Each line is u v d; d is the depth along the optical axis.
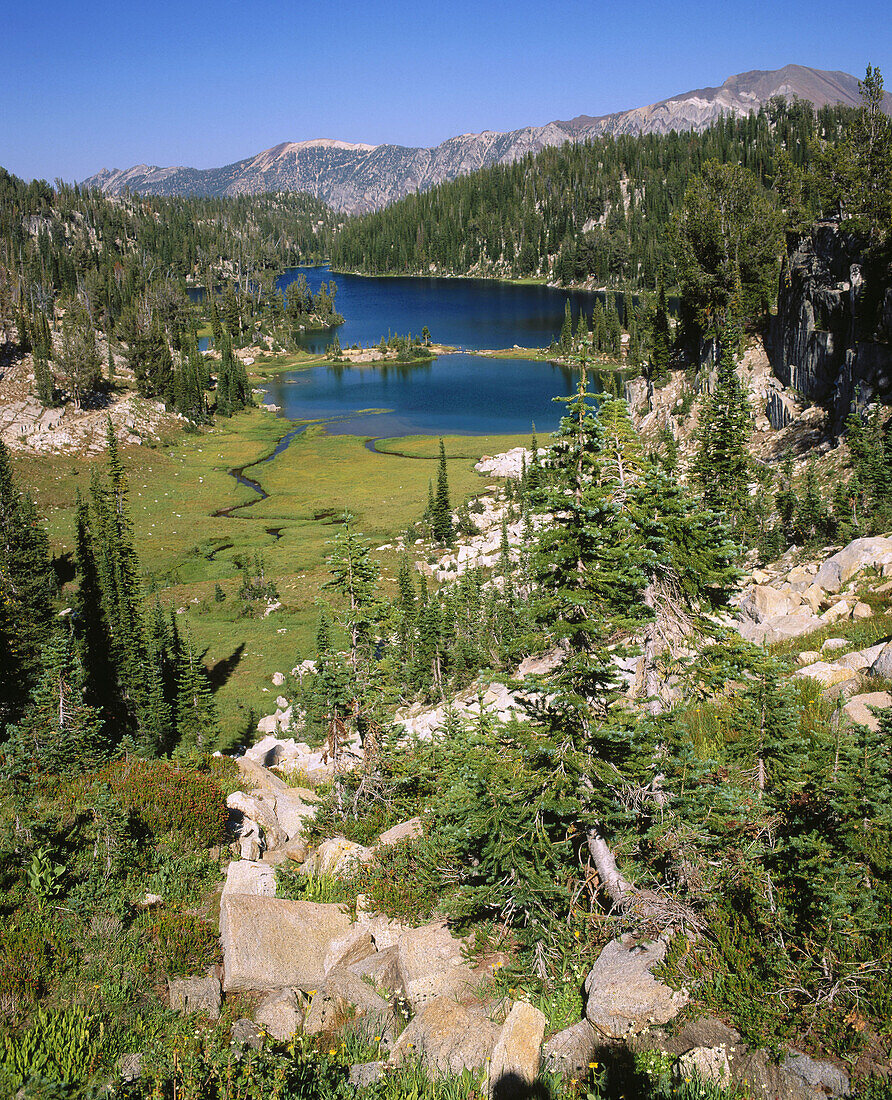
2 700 55.28
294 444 179.62
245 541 121.31
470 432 185.88
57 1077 8.30
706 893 11.15
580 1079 9.10
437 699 55.84
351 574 21.42
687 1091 8.52
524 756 12.48
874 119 81.88
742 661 14.69
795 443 68.62
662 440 86.25
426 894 13.53
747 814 11.79
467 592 76.56
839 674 20.20
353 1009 11.28
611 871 12.02
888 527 42.16
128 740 24.86
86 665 62.38
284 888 14.75
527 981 11.14
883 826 10.05
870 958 9.02
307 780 26.28
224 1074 8.48
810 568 34.03
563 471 12.66
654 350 112.31
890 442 48.50
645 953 10.60
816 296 72.69
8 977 10.28
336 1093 8.78
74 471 147.38
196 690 64.44
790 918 9.97
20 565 76.88
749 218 98.38
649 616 14.37
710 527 15.81
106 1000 10.47
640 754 12.41
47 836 14.62
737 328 90.00
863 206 72.75
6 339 187.88
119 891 13.59
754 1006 9.17
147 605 96.62
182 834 16.28
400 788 19.44
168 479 153.12
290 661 81.81
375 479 151.25
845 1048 8.50
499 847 11.68
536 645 12.41
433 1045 9.90
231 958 11.80
